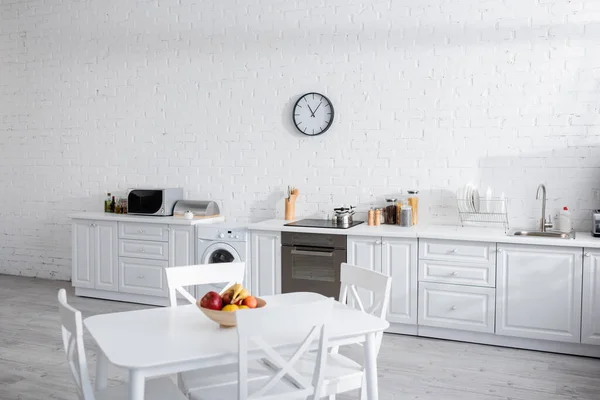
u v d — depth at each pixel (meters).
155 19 6.08
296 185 5.57
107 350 2.16
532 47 4.68
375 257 4.62
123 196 6.37
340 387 2.54
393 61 5.13
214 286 5.29
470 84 4.88
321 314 2.23
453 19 4.91
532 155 4.73
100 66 6.38
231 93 5.80
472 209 4.82
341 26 5.30
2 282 6.59
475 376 3.75
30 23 6.71
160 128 6.14
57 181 6.70
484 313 4.31
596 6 4.48
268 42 5.61
